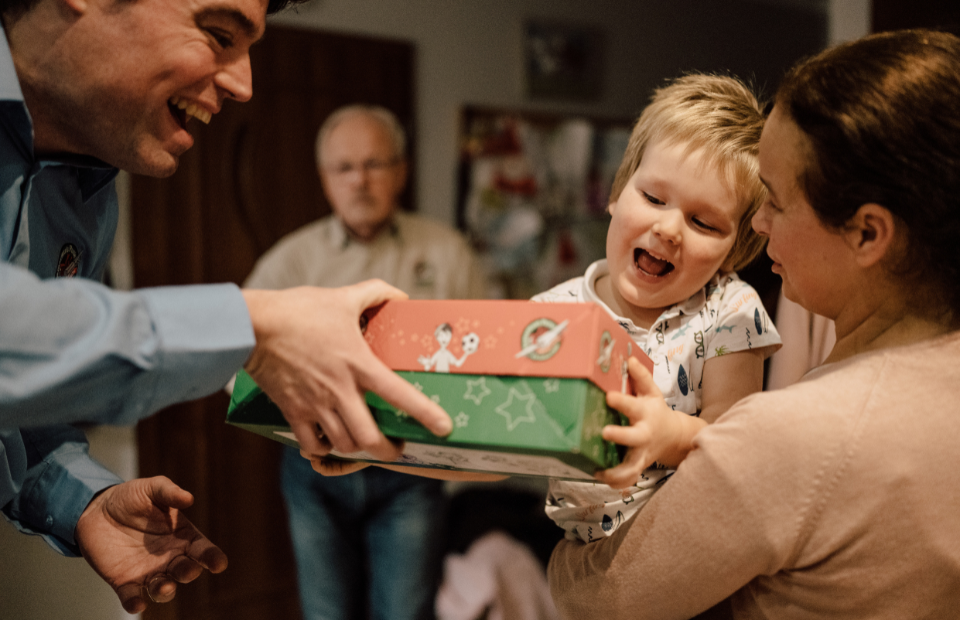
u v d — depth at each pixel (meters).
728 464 0.64
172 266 2.63
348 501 1.98
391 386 0.62
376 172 2.32
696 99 0.89
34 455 1.00
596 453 0.63
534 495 2.64
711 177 0.84
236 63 0.81
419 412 0.62
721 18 3.88
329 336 0.63
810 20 4.16
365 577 2.16
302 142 2.88
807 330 1.16
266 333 0.64
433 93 3.17
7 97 0.74
